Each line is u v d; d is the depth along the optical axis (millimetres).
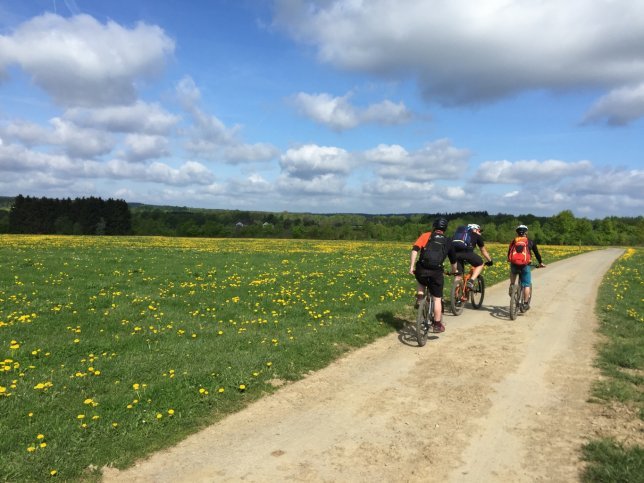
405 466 4359
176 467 4348
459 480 4117
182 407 5570
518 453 4590
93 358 7527
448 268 19406
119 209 99250
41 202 95938
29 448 4426
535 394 6176
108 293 13625
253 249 38500
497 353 8117
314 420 5375
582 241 96625
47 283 15156
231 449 4695
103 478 4156
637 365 7293
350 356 7945
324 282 16484
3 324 9438
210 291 14359
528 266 11531
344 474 4219
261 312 11570
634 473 4078
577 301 14000
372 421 5348
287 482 4082
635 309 12641
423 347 8508
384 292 14477
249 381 6398
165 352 7875
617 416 5434
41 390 6070
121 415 5328
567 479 4121
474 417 5445
